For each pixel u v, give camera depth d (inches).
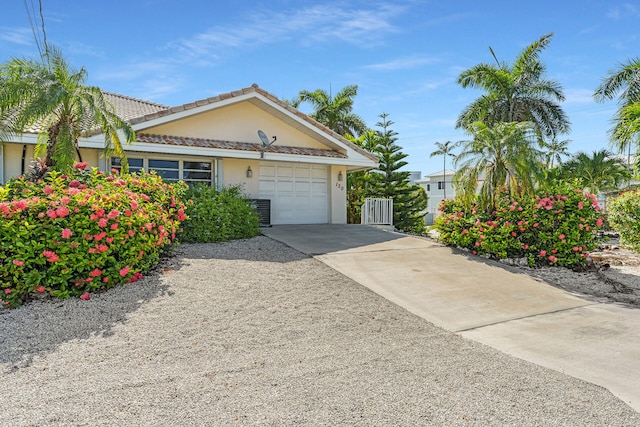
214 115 585.9
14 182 293.1
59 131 361.7
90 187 313.4
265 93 587.5
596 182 1291.8
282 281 301.3
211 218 438.0
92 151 510.9
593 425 136.8
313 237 497.0
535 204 428.8
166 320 220.8
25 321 214.1
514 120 992.2
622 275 406.3
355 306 262.4
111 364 172.9
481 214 453.1
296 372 170.7
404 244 474.0
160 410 138.9
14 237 234.4
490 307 283.4
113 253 267.7
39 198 255.8
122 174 390.6
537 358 197.3
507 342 219.8
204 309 238.2
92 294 251.6
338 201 688.4
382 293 294.8
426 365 182.5
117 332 204.5
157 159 554.3
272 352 190.2
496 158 454.9
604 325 250.8
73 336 199.2
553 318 265.3
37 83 343.6
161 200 362.9
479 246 439.8
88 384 155.5
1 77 345.1
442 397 153.1
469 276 360.2
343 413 140.0
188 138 555.2
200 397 148.2
